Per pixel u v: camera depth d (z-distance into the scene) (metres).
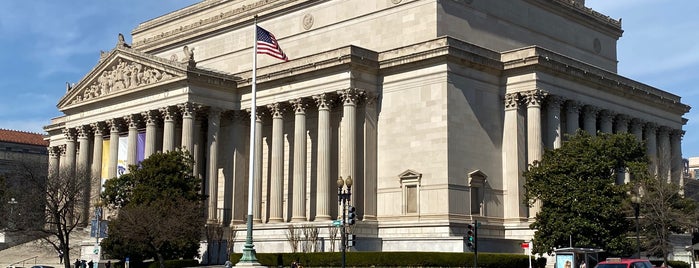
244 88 108.25
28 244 120.19
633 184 80.69
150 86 108.88
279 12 121.19
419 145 93.25
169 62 106.62
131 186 93.88
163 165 91.38
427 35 100.62
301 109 101.19
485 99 96.25
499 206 95.62
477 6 105.69
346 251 86.06
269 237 97.69
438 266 80.50
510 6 110.81
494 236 93.31
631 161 83.25
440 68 92.38
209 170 105.31
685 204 87.31
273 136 104.06
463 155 92.25
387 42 105.38
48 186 101.56
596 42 127.31
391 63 96.62
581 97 102.44
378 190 96.81
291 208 104.25
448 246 86.38
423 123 93.25
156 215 84.69
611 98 108.81
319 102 98.69
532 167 82.56
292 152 105.12
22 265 108.31
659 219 83.94
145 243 86.31
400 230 92.94
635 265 58.53
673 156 123.94
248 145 109.19
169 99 106.62
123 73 115.50
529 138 94.94
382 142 97.25
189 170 93.88
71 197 97.44
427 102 93.12
